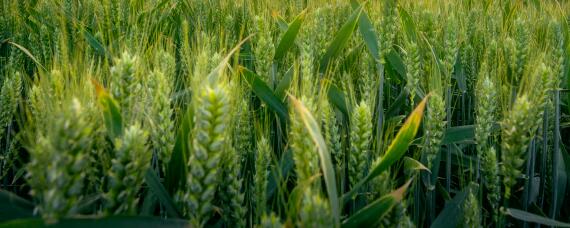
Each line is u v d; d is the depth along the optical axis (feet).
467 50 3.25
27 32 4.30
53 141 1.54
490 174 2.19
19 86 2.56
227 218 1.99
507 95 2.63
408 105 3.24
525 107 1.99
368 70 2.82
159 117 2.02
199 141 1.72
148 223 1.62
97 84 1.78
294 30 2.89
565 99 3.33
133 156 1.68
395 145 1.91
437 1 4.08
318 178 1.73
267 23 3.09
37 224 1.55
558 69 2.63
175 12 4.64
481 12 4.34
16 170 2.72
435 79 2.68
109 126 1.81
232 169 1.95
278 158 2.54
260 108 2.75
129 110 1.91
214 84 1.89
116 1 3.57
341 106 2.67
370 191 2.12
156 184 1.94
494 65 2.84
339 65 3.11
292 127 1.92
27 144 1.80
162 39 3.61
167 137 2.02
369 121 2.08
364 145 2.09
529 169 2.55
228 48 3.51
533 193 2.83
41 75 2.05
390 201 1.79
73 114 1.56
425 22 3.38
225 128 1.84
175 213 1.94
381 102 2.75
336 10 3.99
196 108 1.82
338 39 2.96
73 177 1.58
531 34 3.38
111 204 1.70
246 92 2.63
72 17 3.80
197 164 1.73
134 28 3.13
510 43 2.83
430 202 2.49
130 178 1.69
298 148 1.81
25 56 3.74
